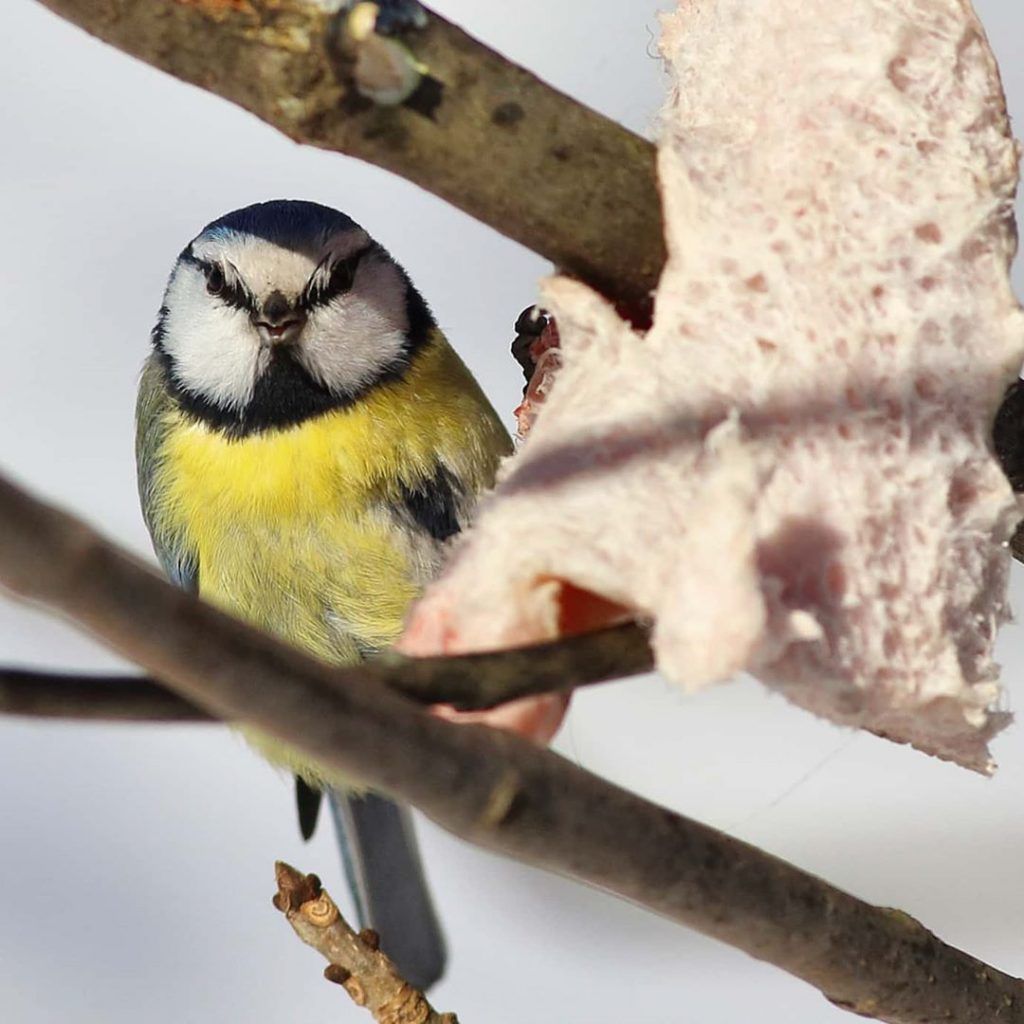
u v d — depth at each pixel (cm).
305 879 192
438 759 150
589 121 189
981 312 189
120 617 125
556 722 180
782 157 189
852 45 190
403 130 189
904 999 189
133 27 188
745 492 163
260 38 189
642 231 189
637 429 189
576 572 180
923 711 189
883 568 188
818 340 189
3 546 117
